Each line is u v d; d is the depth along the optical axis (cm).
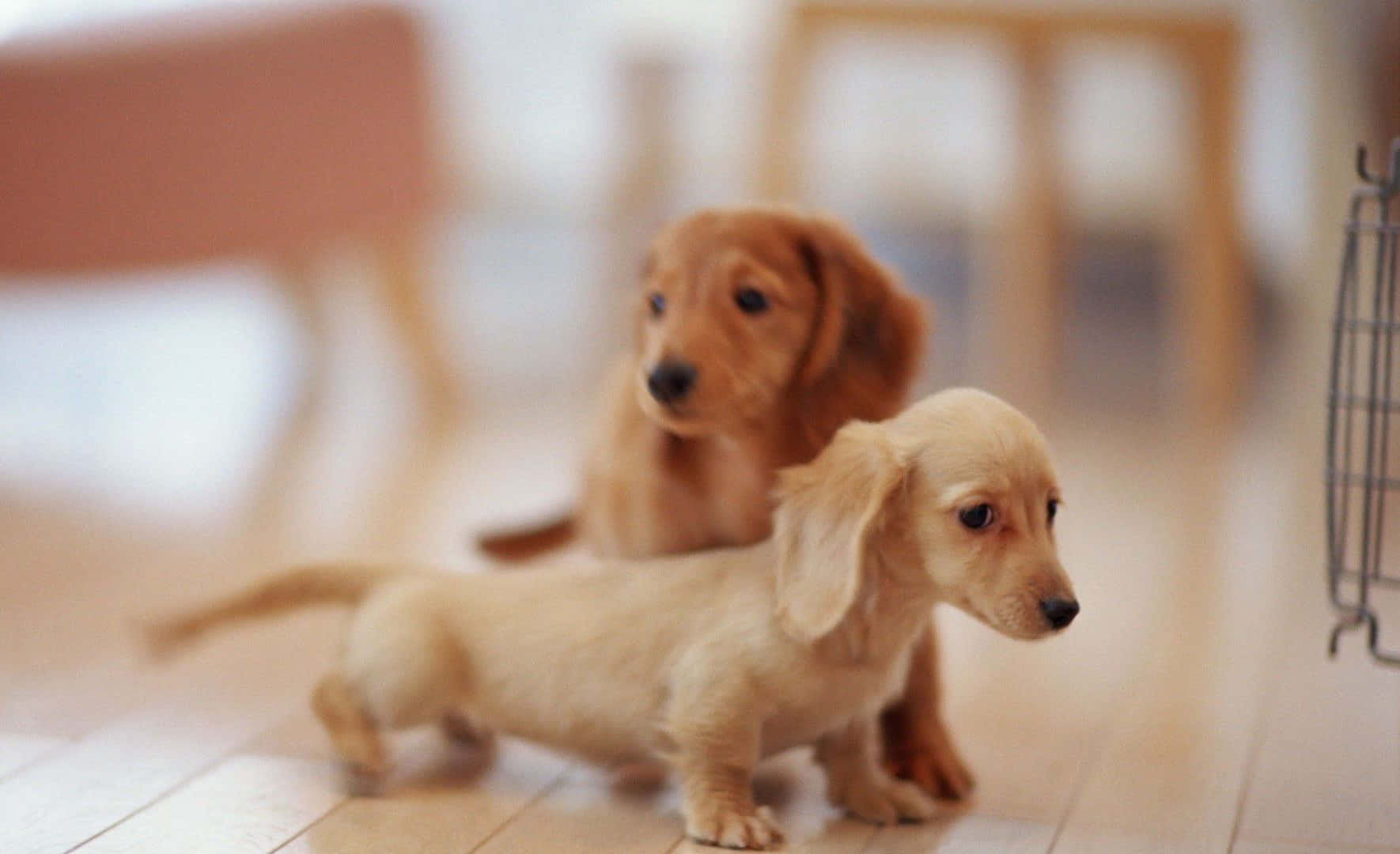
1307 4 308
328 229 315
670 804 159
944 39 337
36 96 277
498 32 509
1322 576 252
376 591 170
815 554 145
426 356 365
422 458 324
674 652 152
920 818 156
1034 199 351
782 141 333
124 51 284
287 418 356
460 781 165
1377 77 338
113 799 158
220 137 295
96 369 394
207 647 208
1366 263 299
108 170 285
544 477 309
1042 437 148
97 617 221
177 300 458
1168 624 227
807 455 171
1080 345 425
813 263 171
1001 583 141
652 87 408
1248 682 201
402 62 325
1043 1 335
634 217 413
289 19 304
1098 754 176
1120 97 421
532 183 524
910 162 453
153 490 298
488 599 163
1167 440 345
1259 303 443
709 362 161
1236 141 329
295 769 167
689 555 165
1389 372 173
